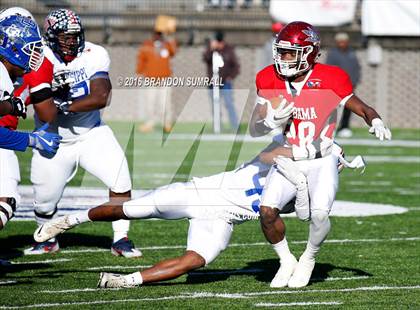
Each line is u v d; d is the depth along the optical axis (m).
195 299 14.57
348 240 20.69
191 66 57.53
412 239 20.91
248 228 22.56
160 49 47.53
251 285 15.84
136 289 15.30
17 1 57.19
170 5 59.53
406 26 53.88
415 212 25.23
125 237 18.72
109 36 57.97
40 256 18.48
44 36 17.30
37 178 18.16
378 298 14.79
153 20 59.16
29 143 14.68
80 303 14.16
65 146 17.94
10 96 14.37
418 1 53.56
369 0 53.88
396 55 56.22
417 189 30.58
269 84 15.32
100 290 15.17
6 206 15.42
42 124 17.75
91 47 17.72
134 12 59.31
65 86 17.50
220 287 15.62
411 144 46.78
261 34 57.41
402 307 14.12
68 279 16.11
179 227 22.48
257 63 57.00
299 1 54.69
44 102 16.59
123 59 57.69
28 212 24.00
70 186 26.22
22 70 14.83
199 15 58.78
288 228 22.48
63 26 17.02
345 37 48.53
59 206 22.05
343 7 54.62
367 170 36.16
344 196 28.78
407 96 56.47
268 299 14.64
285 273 15.75
